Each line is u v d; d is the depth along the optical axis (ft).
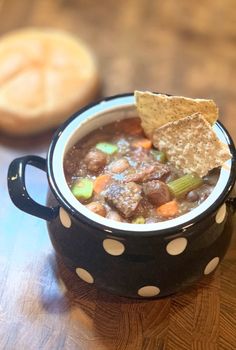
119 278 1.32
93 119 1.44
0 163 1.71
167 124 1.36
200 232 1.27
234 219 1.48
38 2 2.16
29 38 2.00
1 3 2.16
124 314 1.40
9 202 1.61
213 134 1.30
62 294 1.44
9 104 1.81
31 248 1.53
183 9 2.10
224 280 1.45
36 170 1.65
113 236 1.22
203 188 1.34
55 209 1.34
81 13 2.12
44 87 1.86
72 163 1.41
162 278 1.32
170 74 1.90
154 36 2.02
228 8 2.10
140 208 1.30
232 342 1.35
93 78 1.88
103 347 1.35
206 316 1.39
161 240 1.23
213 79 1.88
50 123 1.79
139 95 1.36
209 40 2.00
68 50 1.96
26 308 1.42
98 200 1.34
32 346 1.36
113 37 2.03
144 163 1.40
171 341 1.35
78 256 1.33
